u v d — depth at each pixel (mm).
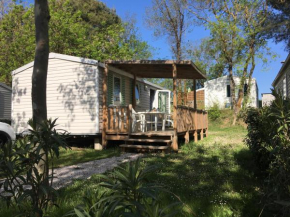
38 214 2832
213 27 22234
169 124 15797
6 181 2717
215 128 22000
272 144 3307
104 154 8922
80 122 10367
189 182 5137
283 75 18141
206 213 3543
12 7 20578
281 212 3281
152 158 7750
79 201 3920
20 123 11266
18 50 17672
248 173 5820
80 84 10438
